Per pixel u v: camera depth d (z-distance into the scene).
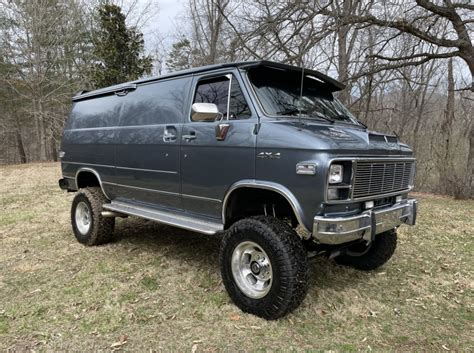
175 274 4.19
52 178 13.67
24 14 23.42
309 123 3.40
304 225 2.92
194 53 18.06
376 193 3.23
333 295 3.70
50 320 3.19
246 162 3.27
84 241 5.27
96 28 24.73
